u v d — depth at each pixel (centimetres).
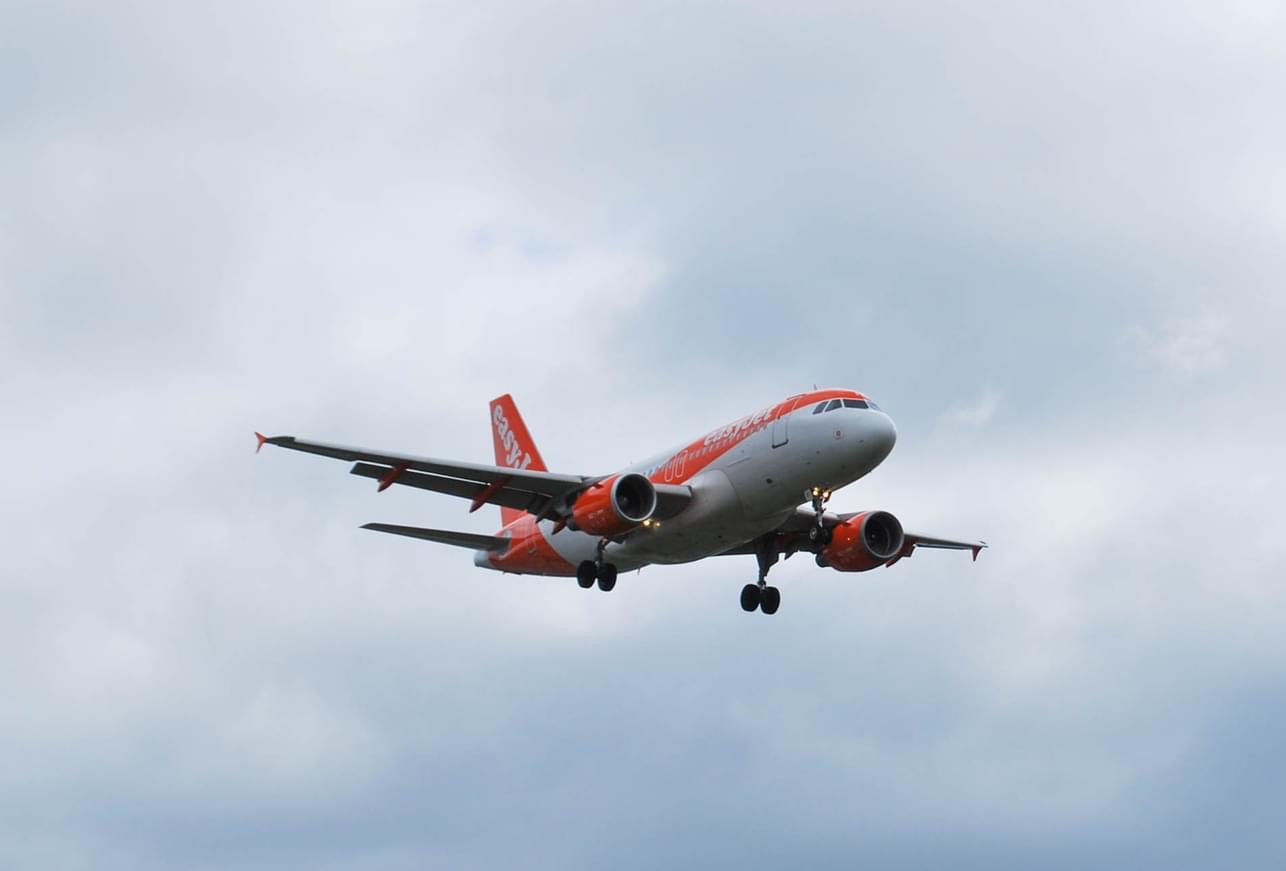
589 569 15438
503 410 18575
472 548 16412
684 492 14038
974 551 17312
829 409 13450
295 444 13400
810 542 15550
